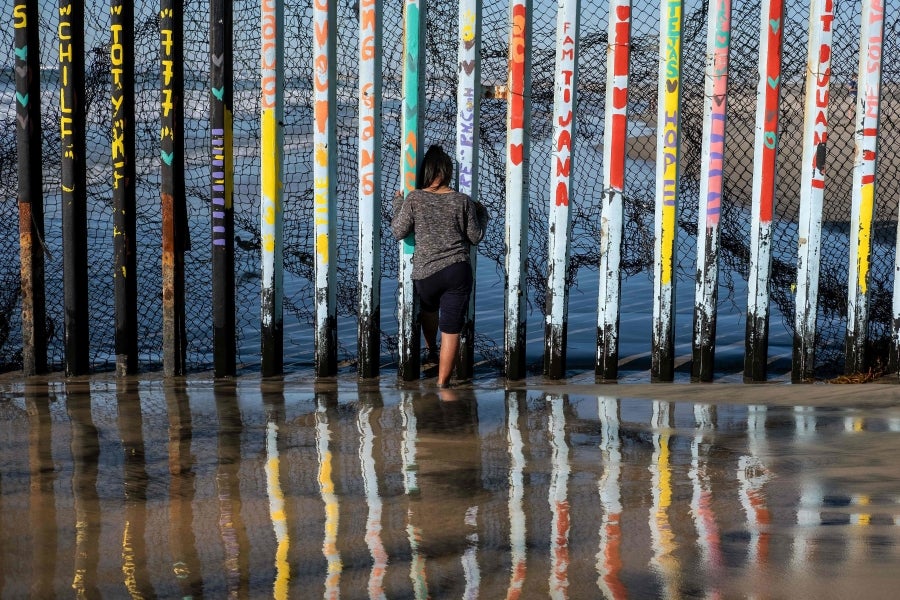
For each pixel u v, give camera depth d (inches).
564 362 229.8
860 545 95.5
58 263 309.6
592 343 274.5
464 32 217.0
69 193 227.5
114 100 223.1
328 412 177.9
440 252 215.0
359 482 127.4
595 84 237.6
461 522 108.7
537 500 117.5
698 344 224.7
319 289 228.2
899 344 227.0
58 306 278.2
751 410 175.8
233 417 172.7
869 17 213.0
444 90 236.7
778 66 212.8
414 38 217.2
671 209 218.5
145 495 120.6
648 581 87.8
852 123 238.7
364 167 222.7
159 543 102.0
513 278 225.5
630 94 232.4
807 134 217.3
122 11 219.6
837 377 226.2
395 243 261.7
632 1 224.4
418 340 225.3
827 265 248.1
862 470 128.6
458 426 164.9
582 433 158.1
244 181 345.1
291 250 256.7
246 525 108.3
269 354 230.5
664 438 152.9
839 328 262.5
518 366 228.8
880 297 239.9
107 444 150.0
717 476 127.4
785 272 242.7
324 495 120.8
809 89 215.3
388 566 94.3
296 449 147.1
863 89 215.9
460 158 222.7
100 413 176.2
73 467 135.2
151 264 292.2
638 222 239.3
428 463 137.9
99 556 98.1
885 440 147.5
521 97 218.5
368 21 216.4
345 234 284.5
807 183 219.0
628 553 96.0
